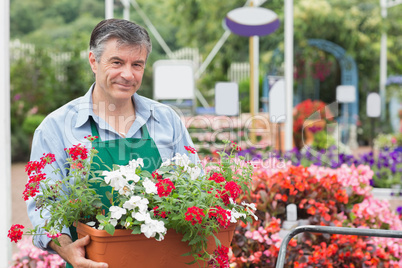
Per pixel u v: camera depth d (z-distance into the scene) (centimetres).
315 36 1611
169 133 222
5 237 306
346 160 717
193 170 188
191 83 859
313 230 197
